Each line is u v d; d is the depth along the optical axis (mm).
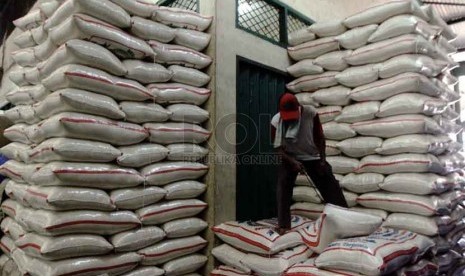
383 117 2842
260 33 3330
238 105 3000
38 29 2533
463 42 4781
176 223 2527
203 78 2758
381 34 2842
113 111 2184
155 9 2518
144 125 2430
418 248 2277
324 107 3262
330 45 3205
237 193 2955
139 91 2330
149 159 2396
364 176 2895
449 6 4531
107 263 2129
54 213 1994
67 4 2143
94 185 2131
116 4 2277
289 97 2592
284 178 2652
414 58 2688
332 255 2070
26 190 2359
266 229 2537
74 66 2055
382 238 2258
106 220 2127
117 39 2209
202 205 2676
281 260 2334
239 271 2539
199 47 2799
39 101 2543
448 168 2889
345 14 4340
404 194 2707
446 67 2982
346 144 3016
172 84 2605
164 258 2439
